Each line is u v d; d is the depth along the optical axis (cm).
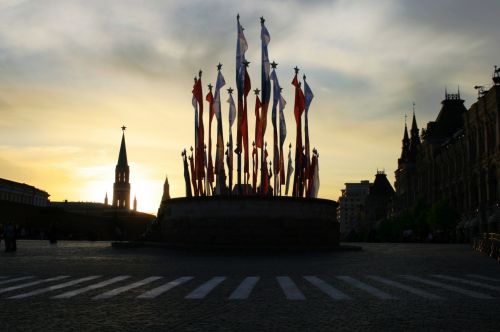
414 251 4044
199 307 1133
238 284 1572
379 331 880
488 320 981
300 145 4538
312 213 4241
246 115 4347
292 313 1056
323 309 1107
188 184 4878
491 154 6906
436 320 980
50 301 1220
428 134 10619
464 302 1212
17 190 14062
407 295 1334
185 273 1945
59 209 8600
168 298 1270
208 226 4122
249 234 4053
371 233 13362
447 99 10719
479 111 7294
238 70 4319
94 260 2703
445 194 9519
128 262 2562
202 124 4556
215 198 4128
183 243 4228
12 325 929
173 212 4391
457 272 2033
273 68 4516
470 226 7388
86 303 1189
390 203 15612
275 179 4412
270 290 1429
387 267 2292
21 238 7562
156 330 888
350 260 2811
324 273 1970
